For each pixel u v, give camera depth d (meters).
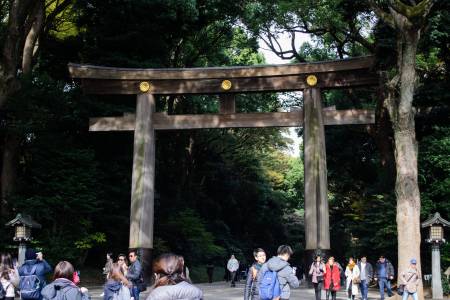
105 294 8.01
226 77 22.83
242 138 43.00
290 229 55.22
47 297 5.71
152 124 22.89
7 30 20.73
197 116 22.77
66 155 24.05
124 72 23.27
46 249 22.66
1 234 21.92
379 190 25.61
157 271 4.31
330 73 22.42
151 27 27.03
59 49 28.20
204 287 26.23
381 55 21.62
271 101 37.88
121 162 26.73
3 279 10.09
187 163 37.72
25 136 24.08
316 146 21.83
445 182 21.83
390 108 17.30
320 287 16.56
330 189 36.31
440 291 19.28
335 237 40.50
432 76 24.14
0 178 24.83
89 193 23.95
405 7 15.95
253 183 47.56
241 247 46.28
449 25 20.81
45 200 22.97
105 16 27.00
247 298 8.37
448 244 21.84
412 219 16.47
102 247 26.81
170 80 23.17
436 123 23.64
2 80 20.64
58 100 23.81
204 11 29.17
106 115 25.81
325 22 27.89
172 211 32.69
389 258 24.45
